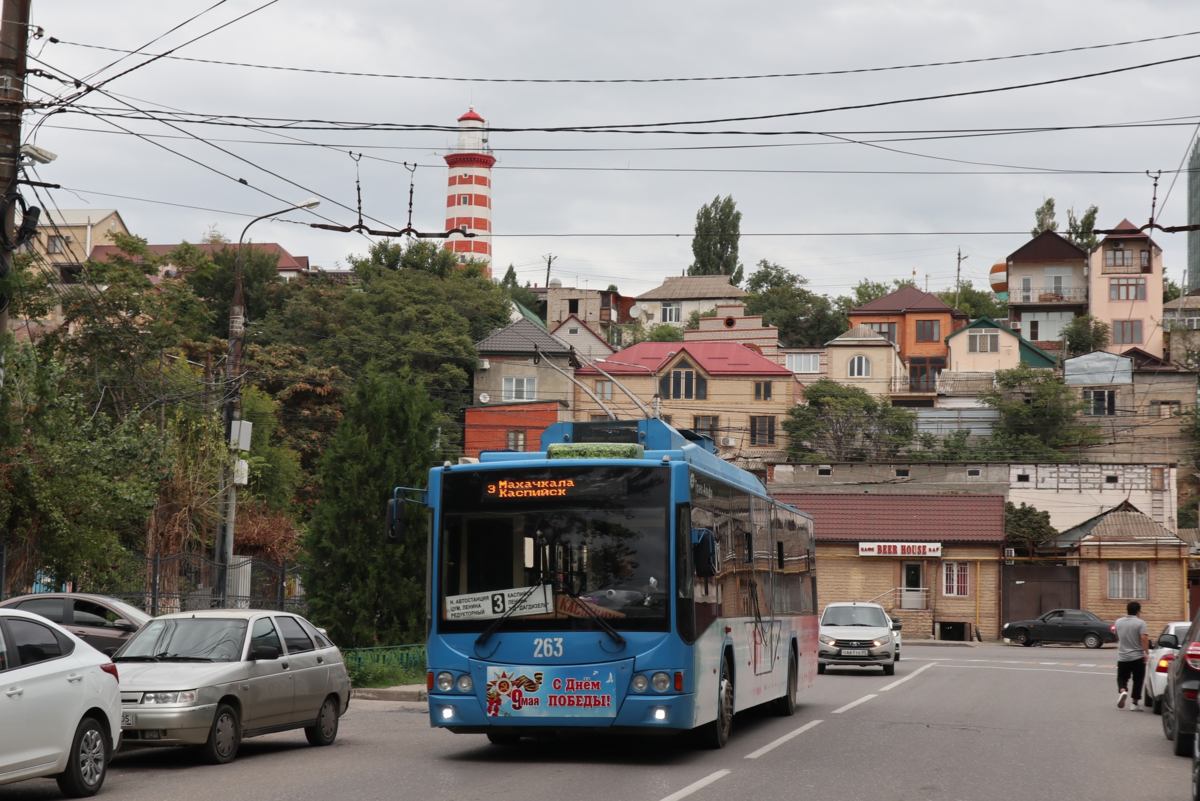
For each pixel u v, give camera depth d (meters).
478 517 13.26
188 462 29.11
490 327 77.50
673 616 12.75
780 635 18.56
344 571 23.59
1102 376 81.44
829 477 68.62
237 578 28.81
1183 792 11.81
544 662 12.73
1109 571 56.50
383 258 78.12
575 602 12.82
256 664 13.93
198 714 12.84
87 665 11.08
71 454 21.44
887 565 58.47
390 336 68.00
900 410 77.19
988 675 32.12
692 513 13.28
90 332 31.03
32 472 20.75
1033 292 96.50
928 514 58.75
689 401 76.81
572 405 76.12
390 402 24.03
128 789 11.34
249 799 10.45
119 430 23.67
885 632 31.52
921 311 93.44
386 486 23.58
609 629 12.66
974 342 89.88
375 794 10.69
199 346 49.88
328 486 23.81
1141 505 63.69
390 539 13.41
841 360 87.12
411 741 15.62
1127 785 12.21
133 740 12.73
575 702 12.64
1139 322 93.38
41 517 21.44
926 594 57.91
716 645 14.05
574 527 13.04
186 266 37.09
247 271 73.50
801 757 13.75
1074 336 91.69
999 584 57.47
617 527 13.01
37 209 18.80
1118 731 17.98
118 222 82.69
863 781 11.90
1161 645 20.98
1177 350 87.56
